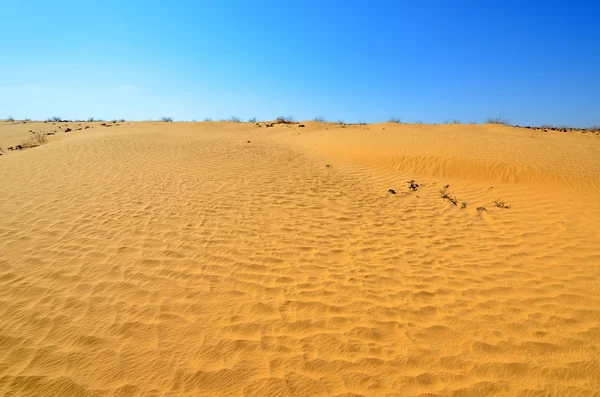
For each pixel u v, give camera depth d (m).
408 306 4.31
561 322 4.00
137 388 2.95
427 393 2.97
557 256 5.79
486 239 6.61
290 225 6.95
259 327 3.78
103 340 3.49
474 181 10.83
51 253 5.23
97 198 7.91
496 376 3.19
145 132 21.64
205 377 3.08
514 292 4.67
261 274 4.94
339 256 5.69
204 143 17.06
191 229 6.41
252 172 11.32
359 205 8.61
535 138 17.92
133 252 5.38
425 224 7.45
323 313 4.09
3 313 3.84
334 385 3.03
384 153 13.96
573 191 9.19
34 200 7.61
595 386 3.07
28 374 3.05
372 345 3.57
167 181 9.65
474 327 3.91
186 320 3.85
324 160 14.29
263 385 3.01
